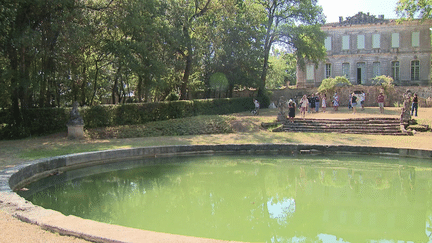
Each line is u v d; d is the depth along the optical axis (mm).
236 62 31688
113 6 18453
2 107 16312
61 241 3980
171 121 20703
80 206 7469
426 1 27750
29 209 5105
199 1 27281
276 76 58656
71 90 21172
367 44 43375
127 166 11836
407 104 17875
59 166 10609
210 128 19312
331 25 44406
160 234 4035
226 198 8148
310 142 14758
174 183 9547
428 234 5762
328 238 5676
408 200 7754
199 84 34250
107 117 18828
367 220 6504
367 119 19172
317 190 8781
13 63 15617
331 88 35469
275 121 20562
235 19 31703
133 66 18672
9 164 9508
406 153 12547
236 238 5711
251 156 13508
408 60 42219
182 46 24203
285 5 36625
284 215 6879
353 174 10570
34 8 15352
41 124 17031
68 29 15711
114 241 3842
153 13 20250
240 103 31891
